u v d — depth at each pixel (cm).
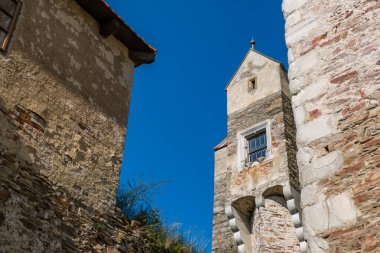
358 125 462
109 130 830
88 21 867
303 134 500
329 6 564
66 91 768
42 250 621
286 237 1279
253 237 1363
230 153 1516
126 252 756
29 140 671
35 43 738
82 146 760
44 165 680
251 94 1623
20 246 594
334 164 458
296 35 575
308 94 521
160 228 944
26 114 682
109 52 897
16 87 682
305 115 510
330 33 543
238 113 1603
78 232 686
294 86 539
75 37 823
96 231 716
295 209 1273
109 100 855
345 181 442
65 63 785
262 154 1445
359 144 451
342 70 507
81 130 770
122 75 912
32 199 638
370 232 402
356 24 525
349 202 429
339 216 429
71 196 704
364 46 504
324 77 518
